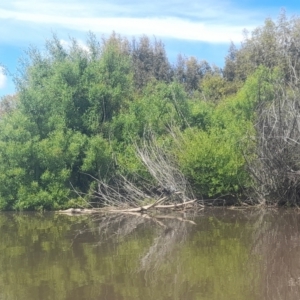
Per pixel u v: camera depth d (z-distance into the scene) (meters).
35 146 19.52
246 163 18.52
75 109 21.94
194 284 8.14
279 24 37.91
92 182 19.97
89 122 21.62
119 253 10.71
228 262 9.66
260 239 12.09
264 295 7.46
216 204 19.69
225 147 18.80
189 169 18.80
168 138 20.06
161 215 17.44
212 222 15.31
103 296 7.59
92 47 24.36
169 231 13.66
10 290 7.98
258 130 17.94
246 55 40.25
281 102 18.11
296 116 17.08
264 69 24.62
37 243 12.07
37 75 24.27
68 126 21.53
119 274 8.89
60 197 19.50
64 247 11.49
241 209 18.59
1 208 19.69
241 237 12.42
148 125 21.09
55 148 19.56
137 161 19.62
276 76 23.14
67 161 20.19
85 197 19.89
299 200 18.77
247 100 23.44
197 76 49.75
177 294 7.59
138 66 46.50
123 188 19.52
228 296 7.44
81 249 11.21
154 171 18.72
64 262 9.91
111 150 20.33
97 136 20.45
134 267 9.39
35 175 19.83
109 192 20.00
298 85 17.55
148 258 10.16
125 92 23.59
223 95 36.47
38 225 15.42
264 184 18.58
